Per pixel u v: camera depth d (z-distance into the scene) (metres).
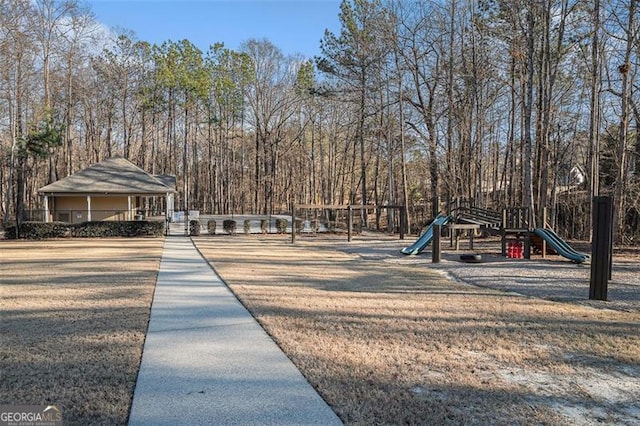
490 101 25.02
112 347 4.34
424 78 24.59
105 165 25.83
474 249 16.84
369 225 36.06
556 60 19.22
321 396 3.22
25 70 24.22
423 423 2.84
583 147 26.12
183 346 4.39
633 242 19.12
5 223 23.30
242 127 43.19
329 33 27.69
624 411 3.08
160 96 38.44
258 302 6.54
